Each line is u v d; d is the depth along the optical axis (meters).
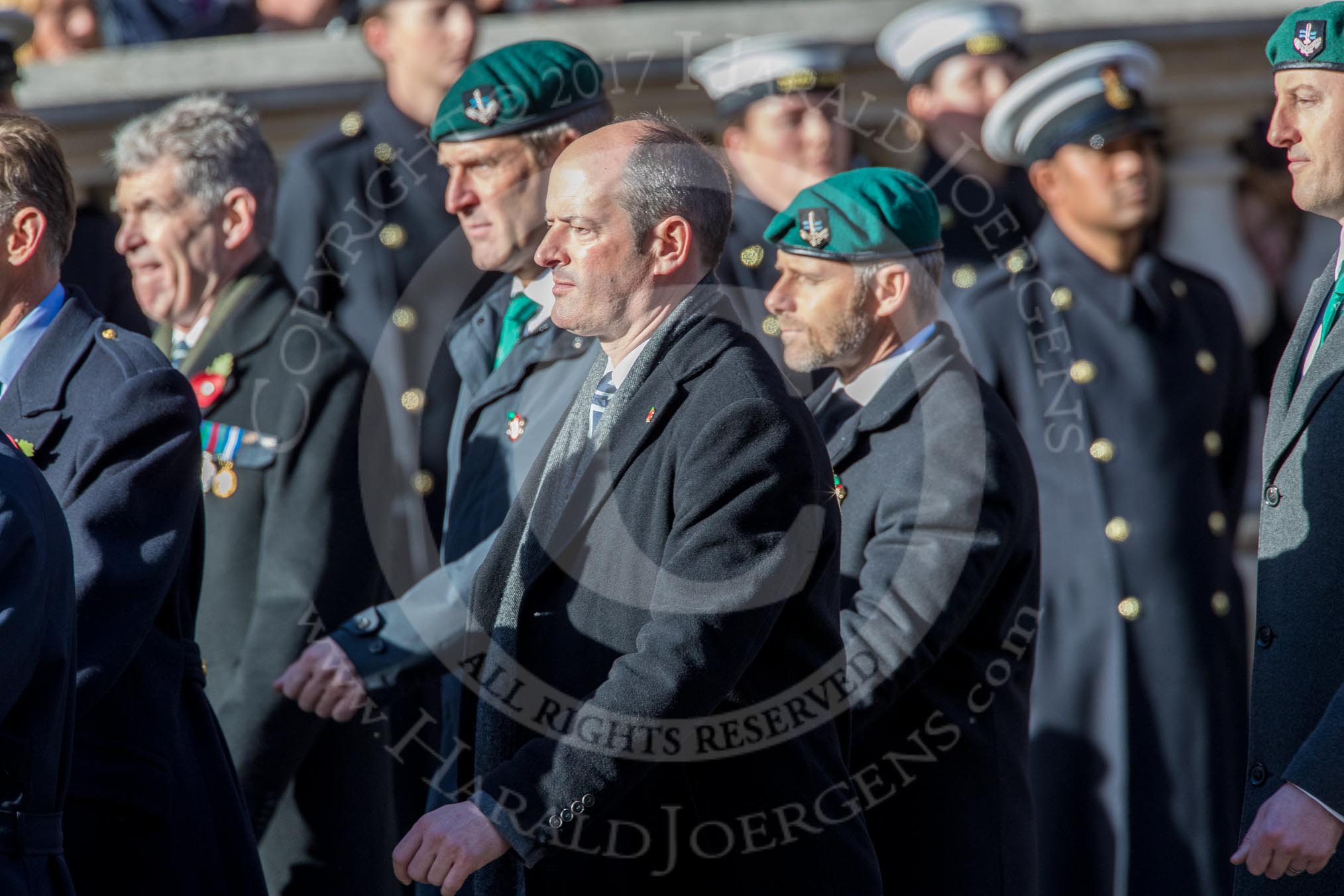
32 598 9.37
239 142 14.91
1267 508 11.88
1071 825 16.67
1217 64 21.53
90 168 20.45
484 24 20.44
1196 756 16.67
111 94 20.36
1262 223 21.70
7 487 9.48
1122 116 17.62
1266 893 11.52
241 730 13.81
